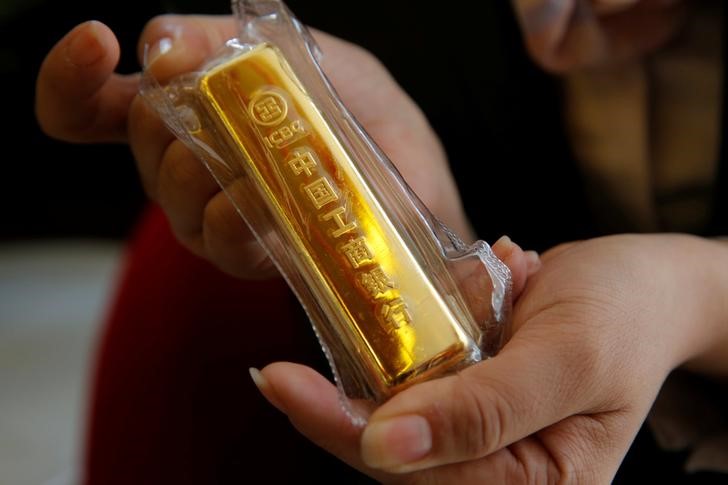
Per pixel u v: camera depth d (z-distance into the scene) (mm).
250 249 540
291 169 465
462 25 655
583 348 441
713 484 567
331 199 461
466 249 470
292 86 473
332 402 444
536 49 619
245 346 647
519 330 455
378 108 564
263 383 445
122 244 1482
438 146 593
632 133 645
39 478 1098
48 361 1299
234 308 648
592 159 661
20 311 1391
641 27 619
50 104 525
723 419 583
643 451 587
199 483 636
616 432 460
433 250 466
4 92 1233
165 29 513
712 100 641
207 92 475
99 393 644
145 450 635
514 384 433
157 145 534
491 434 432
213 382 641
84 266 1467
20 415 1205
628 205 662
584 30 612
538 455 455
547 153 666
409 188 479
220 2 646
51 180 1422
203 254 577
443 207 579
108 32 502
